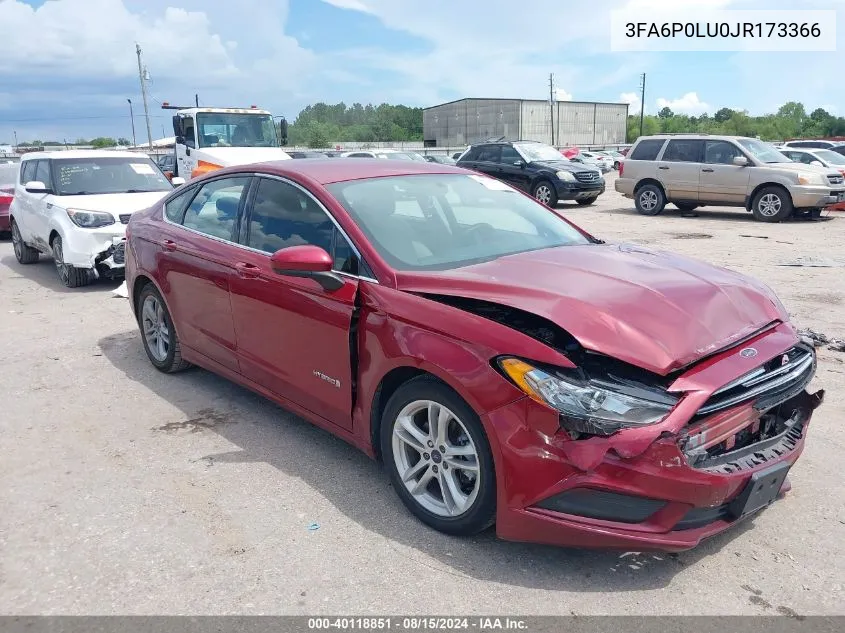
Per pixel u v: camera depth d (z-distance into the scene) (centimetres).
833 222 1484
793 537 321
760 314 325
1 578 300
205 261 455
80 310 784
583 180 1856
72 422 464
